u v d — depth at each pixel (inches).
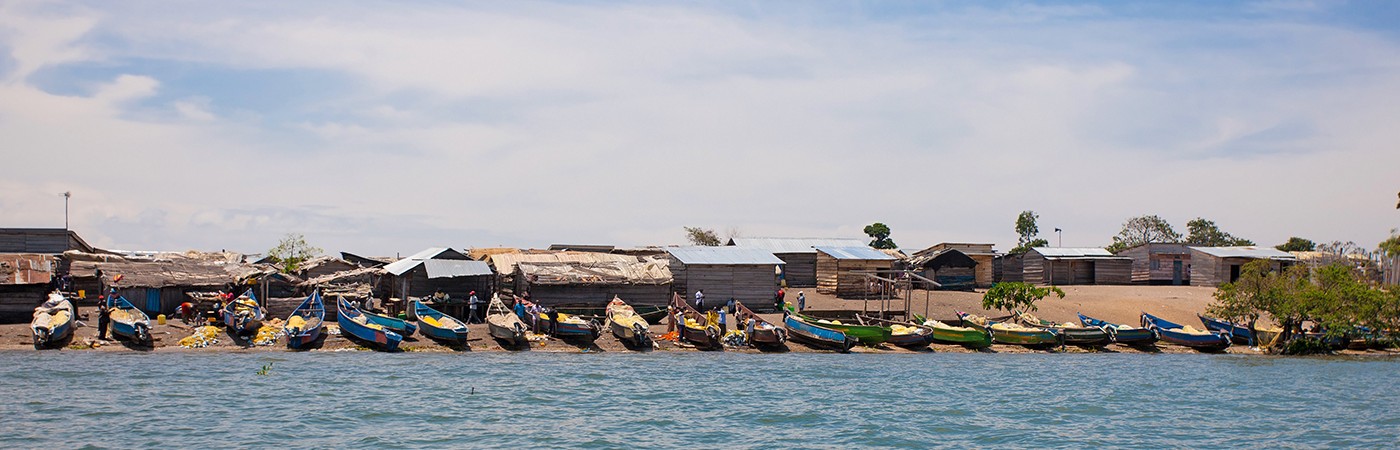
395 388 1860.2
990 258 3978.8
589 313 2758.4
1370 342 2896.2
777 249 3914.9
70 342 2257.6
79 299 2620.6
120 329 2265.0
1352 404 1918.1
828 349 2618.1
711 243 5049.2
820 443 1501.0
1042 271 4185.5
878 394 1919.3
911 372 2230.6
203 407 1644.9
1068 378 2194.9
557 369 2145.7
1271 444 1560.0
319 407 1668.3
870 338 2645.2
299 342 2320.4
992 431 1605.6
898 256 4015.8
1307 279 3053.6
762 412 1716.3
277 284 2856.8
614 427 1576.0
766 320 2869.1
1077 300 3444.9
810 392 1924.2
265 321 2539.4
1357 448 1539.1
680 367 2225.6
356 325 2396.7
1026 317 2972.4
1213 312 2947.8
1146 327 2886.3
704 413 1697.8
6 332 2320.4
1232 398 1971.0
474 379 1980.8
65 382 1827.0
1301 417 1777.8
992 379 2148.1
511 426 1566.2
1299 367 2487.7
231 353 2255.2
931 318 3051.2
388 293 3006.9
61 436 1430.9
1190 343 2817.4
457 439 1475.1
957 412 1754.4
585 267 2874.0
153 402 1670.8
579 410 1700.3
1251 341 2888.8
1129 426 1672.0
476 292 2839.6
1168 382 2165.4
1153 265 4239.7
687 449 1448.1
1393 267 3769.7
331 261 3193.9
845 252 3523.6
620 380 2016.5
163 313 2583.7
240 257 3644.2
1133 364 2476.6
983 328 2785.4
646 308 2807.6
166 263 2704.2
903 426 1627.7
